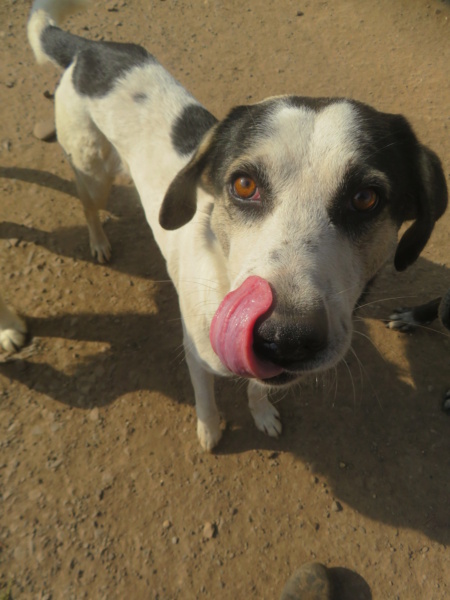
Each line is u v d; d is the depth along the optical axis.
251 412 0.45
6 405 0.45
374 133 0.26
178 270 0.38
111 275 0.55
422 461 0.44
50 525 0.39
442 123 0.73
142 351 0.49
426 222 0.30
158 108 0.42
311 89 0.78
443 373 0.49
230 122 0.30
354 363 0.49
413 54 0.85
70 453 0.43
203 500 0.41
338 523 0.41
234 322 0.22
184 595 0.37
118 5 0.89
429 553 0.40
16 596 0.36
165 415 0.46
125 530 0.40
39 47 0.50
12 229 0.58
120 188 0.63
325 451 0.44
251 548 0.39
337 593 0.38
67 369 0.48
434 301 0.49
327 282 0.23
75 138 0.47
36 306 0.52
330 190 0.25
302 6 0.94
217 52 0.83
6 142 0.67
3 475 0.42
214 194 0.30
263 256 0.24
